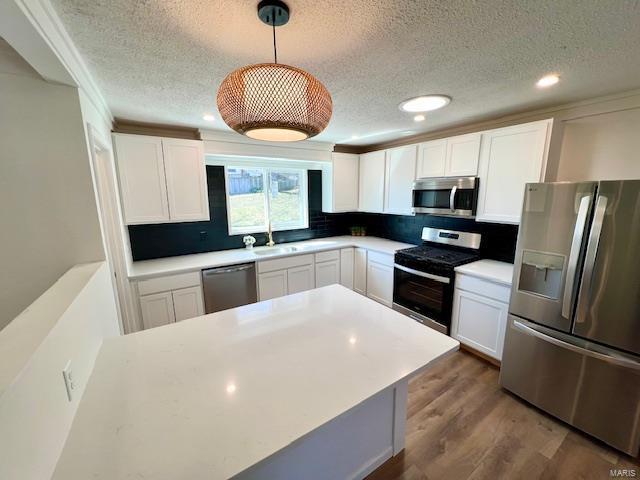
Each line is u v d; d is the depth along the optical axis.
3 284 1.44
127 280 2.28
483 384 2.23
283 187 3.89
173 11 1.03
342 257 3.80
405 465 1.56
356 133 3.23
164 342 1.35
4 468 0.54
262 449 0.78
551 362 1.85
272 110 0.93
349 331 1.45
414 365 1.16
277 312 1.68
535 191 1.84
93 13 1.03
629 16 1.07
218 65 1.47
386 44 1.29
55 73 1.27
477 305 2.48
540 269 1.86
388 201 3.63
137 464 0.73
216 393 1.00
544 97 2.02
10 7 0.80
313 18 1.08
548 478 1.50
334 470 1.33
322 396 0.98
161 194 2.68
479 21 1.12
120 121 2.54
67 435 0.82
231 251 3.40
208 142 2.93
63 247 1.50
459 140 2.72
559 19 1.10
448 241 3.24
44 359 0.73
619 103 1.95
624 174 2.01
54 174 1.45
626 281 1.51
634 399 1.55
